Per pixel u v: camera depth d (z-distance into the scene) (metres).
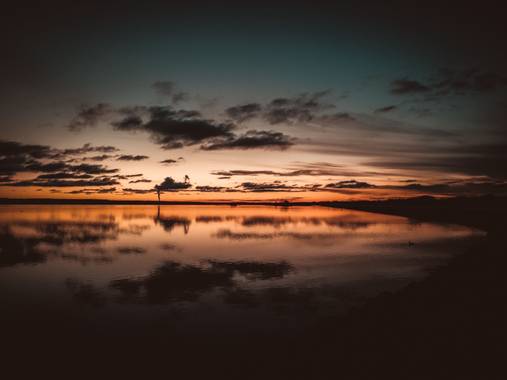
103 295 13.22
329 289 13.84
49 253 23.11
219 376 7.40
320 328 9.30
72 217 64.31
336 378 6.50
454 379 5.85
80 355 8.46
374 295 13.02
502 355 6.39
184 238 31.17
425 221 52.34
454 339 7.27
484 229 38.69
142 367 7.87
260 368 7.50
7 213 80.75
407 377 6.13
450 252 22.45
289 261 19.72
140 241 29.27
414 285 12.12
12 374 7.63
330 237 31.34
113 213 83.38
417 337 7.63
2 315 11.16
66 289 14.10
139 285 14.62
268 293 13.33
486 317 8.21
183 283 14.91
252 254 22.17
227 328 9.98
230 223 49.38
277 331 9.73
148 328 10.03
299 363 7.37
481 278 11.98
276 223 49.25
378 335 8.05
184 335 9.54
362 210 108.75
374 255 21.48
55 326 10.23
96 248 25.36
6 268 18.33
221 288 14.07
